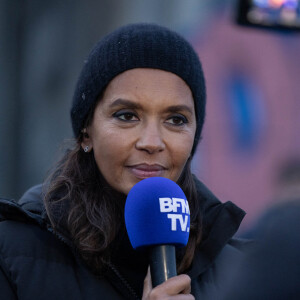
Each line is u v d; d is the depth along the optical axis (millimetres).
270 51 6496
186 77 2426
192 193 2582
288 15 4691
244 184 6414
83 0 13203
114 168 2363
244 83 6602
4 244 2336
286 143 6328
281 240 1715
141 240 2084
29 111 15711
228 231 2539
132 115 2371
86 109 2488
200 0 7426
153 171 2346
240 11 4707
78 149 2561
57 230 2373
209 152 6629
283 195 1839
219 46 6832
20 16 16438
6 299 2246
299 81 6301
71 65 13750
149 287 2059
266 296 1675
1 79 16109
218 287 2488
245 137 6523
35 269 2297
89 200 2432
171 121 2404
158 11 9031
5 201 2383
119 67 2385
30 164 15359
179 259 2449
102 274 2344
